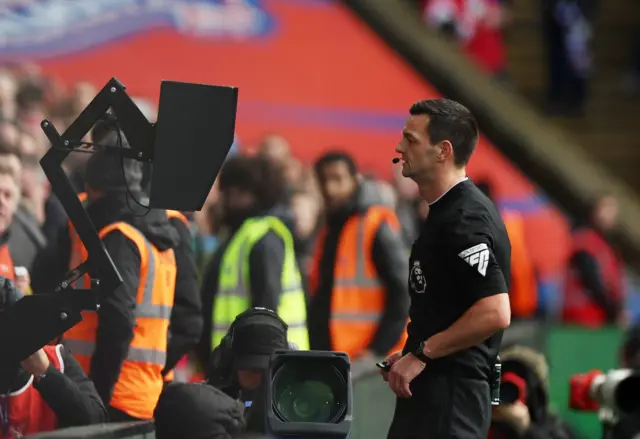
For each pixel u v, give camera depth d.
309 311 20.92
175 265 14.98
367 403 15.80
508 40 54.34
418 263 12.59
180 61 42.59
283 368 11.44
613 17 56.12
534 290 30.81
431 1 50.31
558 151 47.97
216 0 44.28
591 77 54.75
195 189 11.86
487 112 47.03
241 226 16.56
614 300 34.59
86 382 13.47
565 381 24.73
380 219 20.86
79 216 12.02
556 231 45.25
